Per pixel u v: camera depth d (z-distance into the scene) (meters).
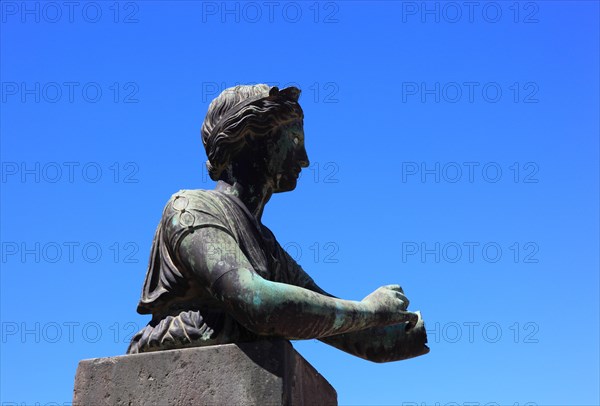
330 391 6.91
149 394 6.11
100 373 6.24
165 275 6.37
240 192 6.82
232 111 6.85
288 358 6.08
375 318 6.30
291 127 6.92
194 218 6.27
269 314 5.88
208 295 6.31
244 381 5.99
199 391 6.04
